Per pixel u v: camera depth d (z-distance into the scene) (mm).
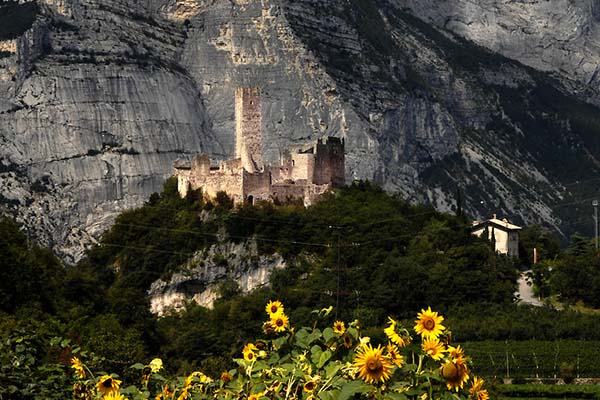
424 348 80812
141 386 96250
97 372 101000
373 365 79625
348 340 85375
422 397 80125
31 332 110062
